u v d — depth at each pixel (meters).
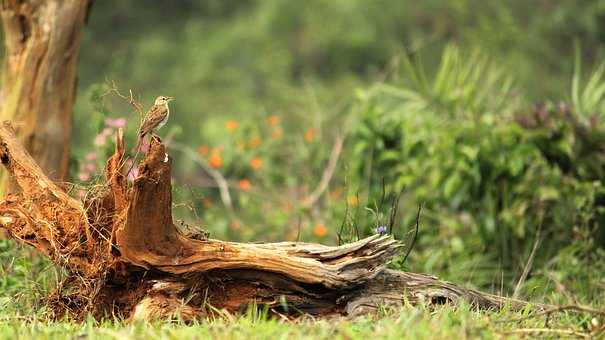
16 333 8.12
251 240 14.48
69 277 9.20
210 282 8.91
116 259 8.87
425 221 13.83
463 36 24.38
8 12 12.05
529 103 14.54
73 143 26.83
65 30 12.11
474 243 13.63
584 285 11.92
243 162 16.36
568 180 13.42
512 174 13.32
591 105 14.49
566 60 28.91
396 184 14.07
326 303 9.04
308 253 8.92
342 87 29.27
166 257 8.73
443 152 13.88
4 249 10.90
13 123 11.93
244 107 29.27
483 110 14.53
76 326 8.55
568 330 8.36
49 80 12.06
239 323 8.26
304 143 16.39
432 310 8.95
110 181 8.88
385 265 9.05
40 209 9.12
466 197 13.72
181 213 15.09
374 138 14.55
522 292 11.91
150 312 8.68
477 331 7.89
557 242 13.23
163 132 18.94
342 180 14.95
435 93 14.83
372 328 8.09
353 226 10.81
